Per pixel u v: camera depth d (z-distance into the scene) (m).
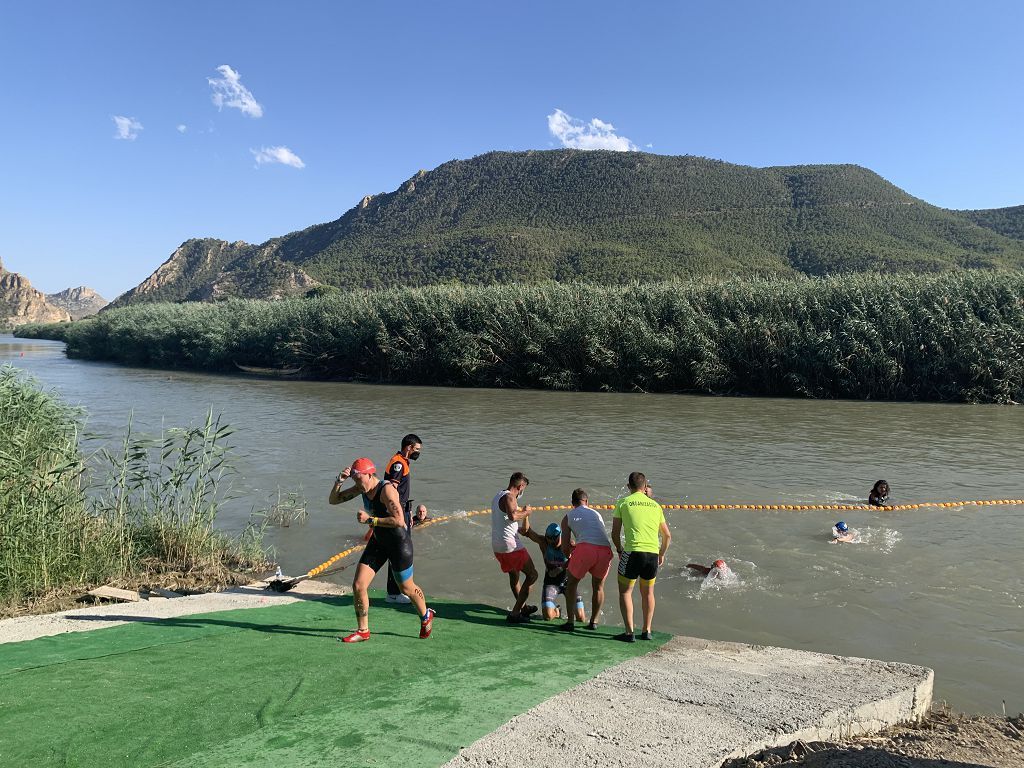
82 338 71.06
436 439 21.77
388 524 6.67
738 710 5.21
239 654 6.12
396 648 6.46
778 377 36.50
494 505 7.97
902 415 28.11
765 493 14.80
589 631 7.67
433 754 4.28
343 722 4.71
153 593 9.16
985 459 18.72
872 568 10.19
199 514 11.27
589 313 39.94
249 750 4.25
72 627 7.14
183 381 44.91
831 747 4.85
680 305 39.03
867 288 36.78
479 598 9.16
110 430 23.12
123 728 4.49
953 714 6.02
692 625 8.20
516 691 5.45
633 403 32.66
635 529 7.26
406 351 44.59
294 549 11.34
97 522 10.55
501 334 42.00
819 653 6.95
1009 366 32.09
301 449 19.98
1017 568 10.19
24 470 9.62
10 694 5.02
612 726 4.83
